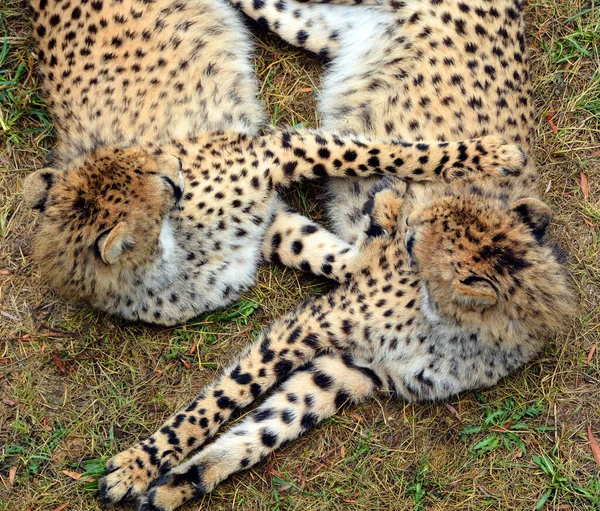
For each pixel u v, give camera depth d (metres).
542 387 9.30
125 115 8.77
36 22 9.01
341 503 8.99
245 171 8.80
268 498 8.92
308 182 9.80
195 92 9.11
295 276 9.58
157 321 9.15
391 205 8.78
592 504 9.00
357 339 8.69
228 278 9.13
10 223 9.49
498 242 7.91
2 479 8.85
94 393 9.14
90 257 8.05
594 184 9.83
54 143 9.70
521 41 9.13
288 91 9.92
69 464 8.92
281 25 9.54
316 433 9.13
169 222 8.41
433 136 8.88
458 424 9.20
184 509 8.77
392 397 9.18
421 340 8.59
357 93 9.38
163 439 8.61
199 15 9.30
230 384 8.77
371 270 8.69
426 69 8.92
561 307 8.46
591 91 9.93
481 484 9.06
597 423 9.29
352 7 9.43
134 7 8.85
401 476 9.07
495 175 8.65
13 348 9.22
